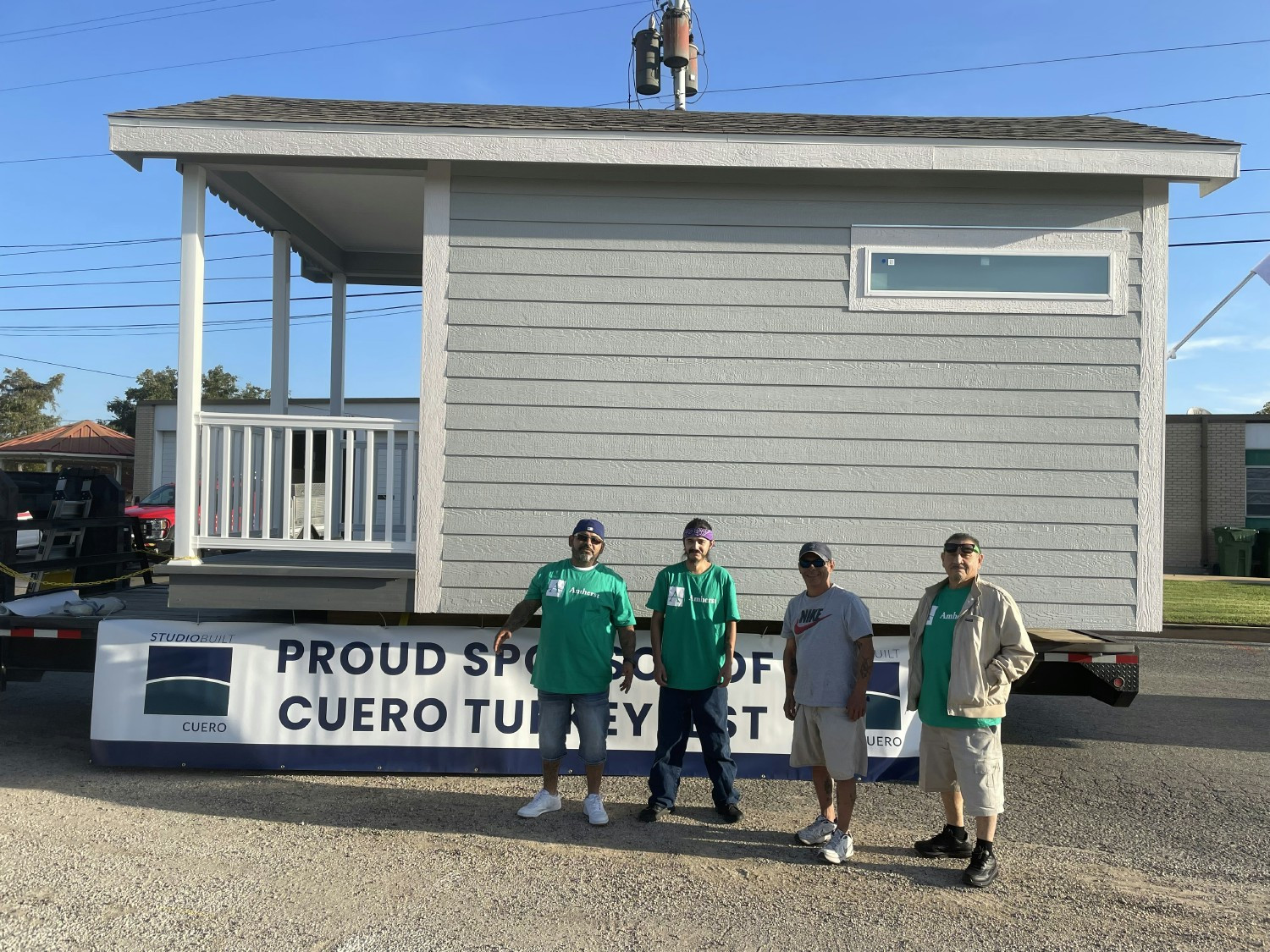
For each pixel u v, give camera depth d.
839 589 4.59
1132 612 5.69
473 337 5.79
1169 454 21.30
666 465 5.75
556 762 4.96
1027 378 5.75
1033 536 5.71
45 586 7.35
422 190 6.88
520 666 5.83
